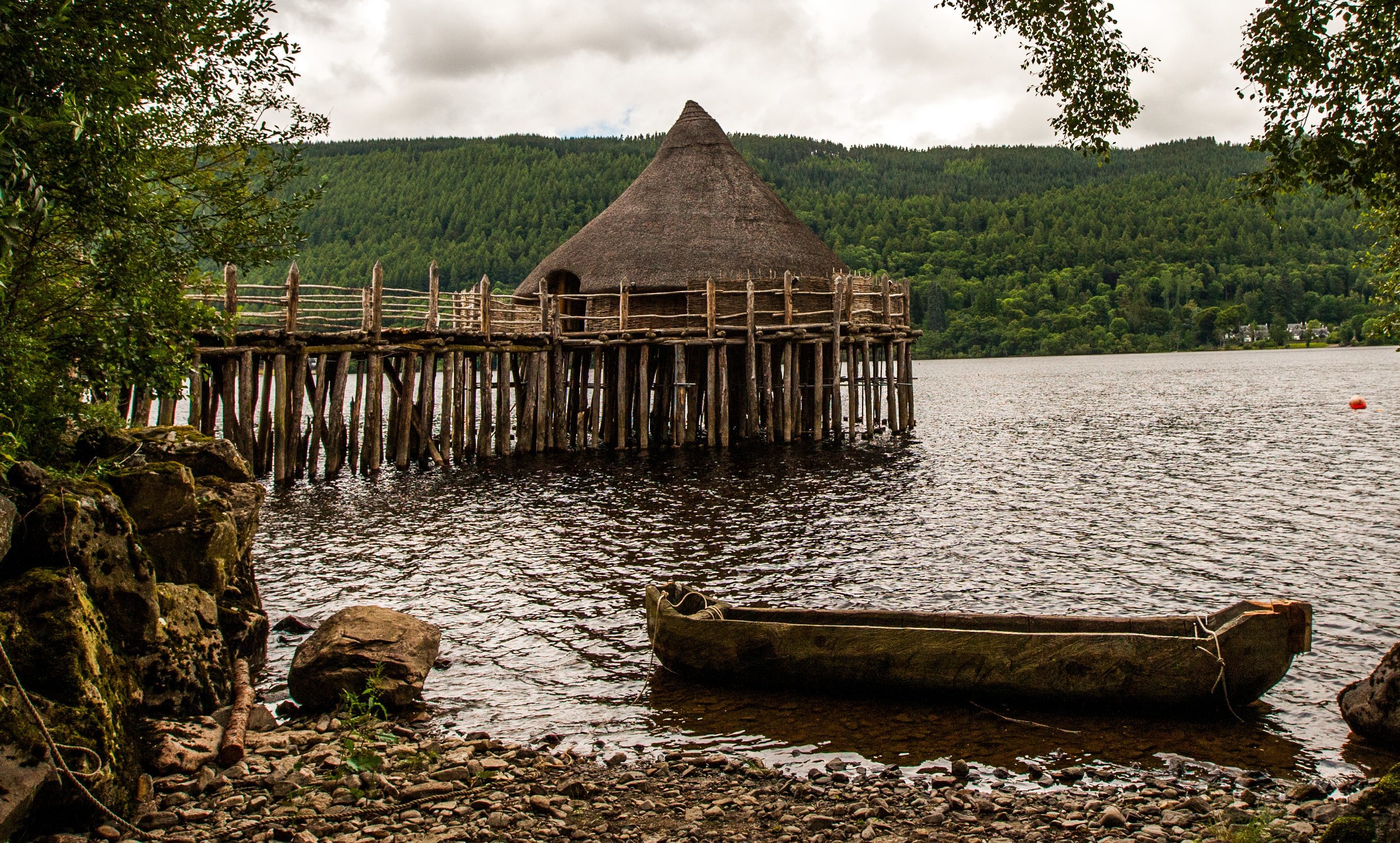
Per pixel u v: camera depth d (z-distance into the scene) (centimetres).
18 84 852
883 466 2805
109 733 722
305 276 13825
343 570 1638
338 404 2475
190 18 1034
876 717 1012
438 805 779
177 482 1018
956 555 1722
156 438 1152
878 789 837
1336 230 16662
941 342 15575
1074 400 5775
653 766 888
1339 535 1847
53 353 1071
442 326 3123
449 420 2712
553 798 798
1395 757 902
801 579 1566
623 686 1110
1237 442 3403
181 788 774
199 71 1131
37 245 1005
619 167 16725
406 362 2608
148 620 862
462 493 2355
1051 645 1002
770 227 3422
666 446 3180
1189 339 15275
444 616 1377
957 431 3900
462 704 1057
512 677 1138
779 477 2603
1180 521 1997
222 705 939
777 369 3516
